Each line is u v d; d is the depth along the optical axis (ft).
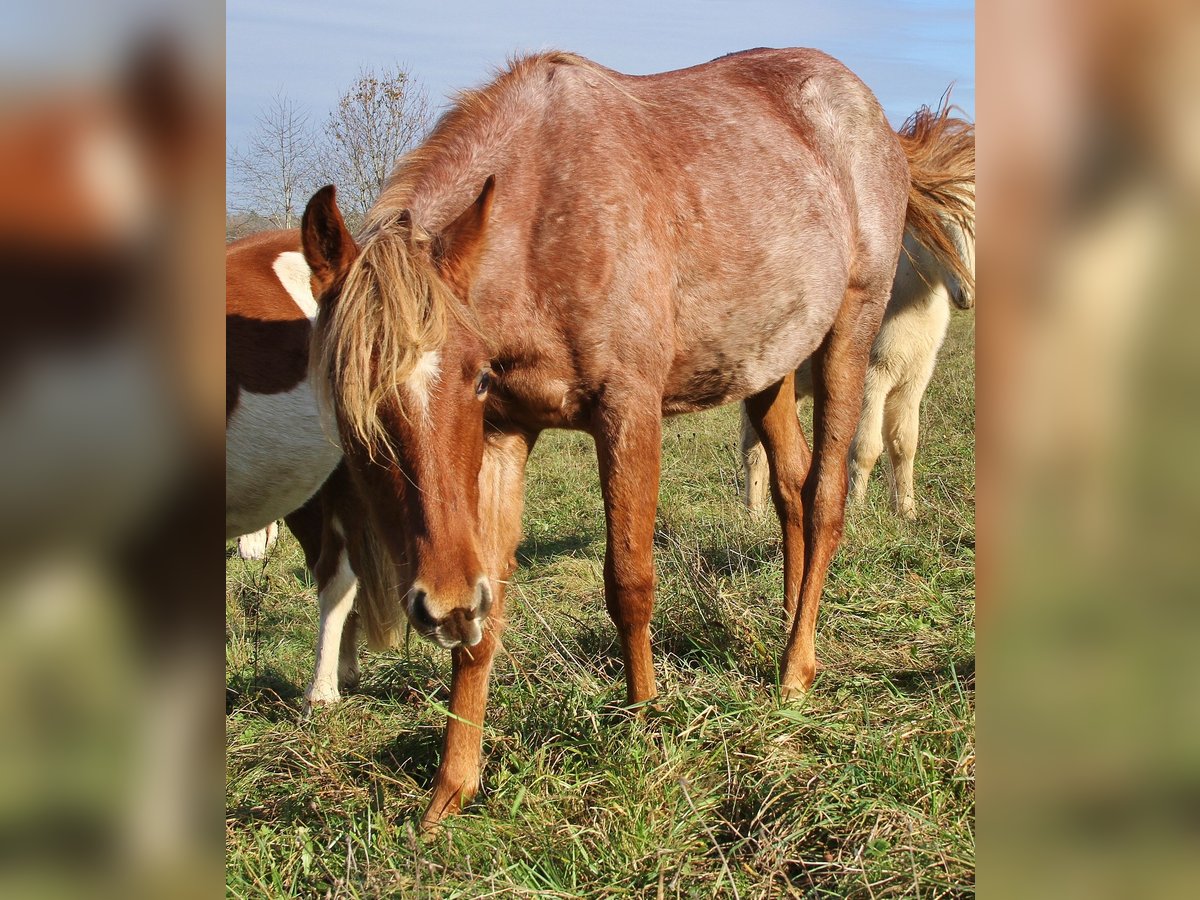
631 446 10.50
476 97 10.85
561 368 10.34
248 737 11.68
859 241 13.76
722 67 13.16
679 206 11.18
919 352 20.33
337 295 8.66
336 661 13.87
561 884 7.82
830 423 13.53
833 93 13.73
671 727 10.06
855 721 10.06
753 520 18.79
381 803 9.68
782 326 12.36
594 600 15.88
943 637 12.30
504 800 9.18
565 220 10.12
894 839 7.81
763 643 12.61
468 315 8.61
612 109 10.94
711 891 7.55
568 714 10.35
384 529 8.75
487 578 8.51
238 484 13.66
